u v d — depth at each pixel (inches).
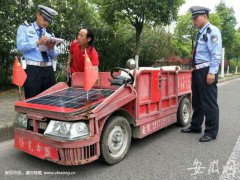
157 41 662.5
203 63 215.6
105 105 161.2
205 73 215.3
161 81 211.6
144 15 455.5
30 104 170.9
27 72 207.3
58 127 151.8
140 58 613.6
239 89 592.7
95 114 154.6
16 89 400.5
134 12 446.3
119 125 175.3
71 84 211.6
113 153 173.6
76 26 429.7
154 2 428.5
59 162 150.9
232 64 1627.7
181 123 253.3
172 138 223.6
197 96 230.8
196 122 236.1
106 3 466.3
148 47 633.6
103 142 163.9
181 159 181.8
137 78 184.4
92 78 152.9
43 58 209.3
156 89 204.8
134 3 436.5
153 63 647.8
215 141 216.5
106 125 165.9
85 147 151.9
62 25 412.8
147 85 195.8
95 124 155.6
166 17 452.4
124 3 442.9
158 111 210.8
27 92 211.0
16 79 186.4
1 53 388.2
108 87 194.2
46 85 215.8
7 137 220.8
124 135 180.5
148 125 200.2
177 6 449.1
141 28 485.7
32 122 167.0
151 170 165.6
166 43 706.8
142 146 205.2
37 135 159.2
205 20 216.4
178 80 240.5
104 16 477.1
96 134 156.6
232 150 197.5
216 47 207.5
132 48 576.7
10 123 228.1
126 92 176.4
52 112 153.2
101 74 208.5
